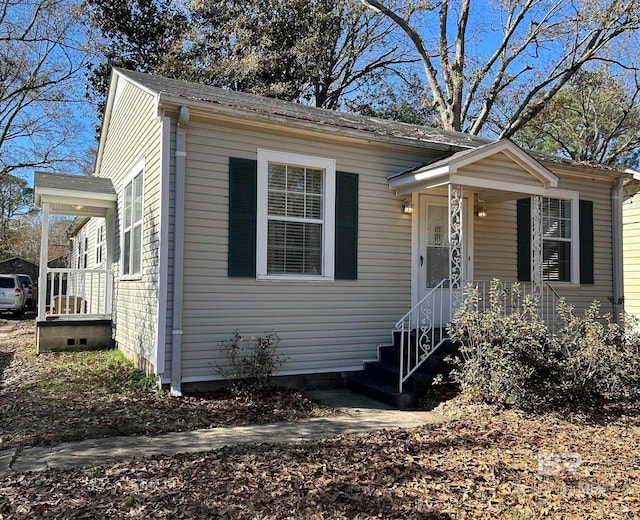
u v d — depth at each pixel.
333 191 7.90
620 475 4.23
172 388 6.65
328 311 7.79
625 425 5.91
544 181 8.16
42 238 10.62
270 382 7.21
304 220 7.72
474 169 7.52
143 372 7.84
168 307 6.71
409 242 8.53
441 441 5.06
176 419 5.74
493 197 9.09
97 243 14.95
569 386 6.43
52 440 5.01
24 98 22.28
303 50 21.81
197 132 6.93
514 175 7.89
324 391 7.55
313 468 4.25
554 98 21.98
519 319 6.65
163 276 6.68
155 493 3.71
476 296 6.96
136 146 8.87
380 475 4.11
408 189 8.16
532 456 4.67
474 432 5.39
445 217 8.89
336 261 7.86
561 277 10.20
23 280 24.66
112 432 5.27
